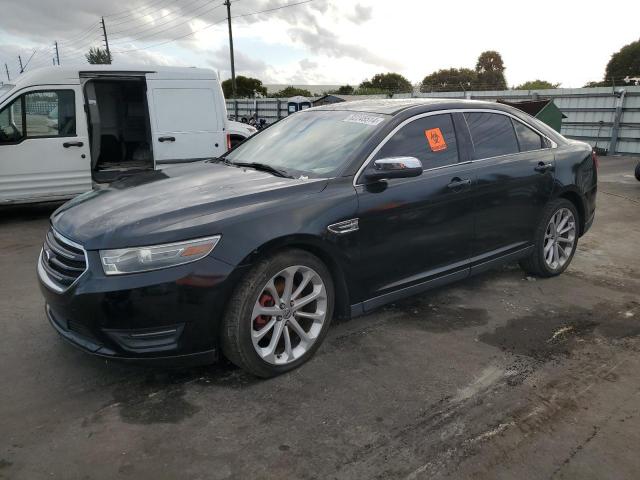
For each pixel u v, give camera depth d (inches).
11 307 163.2
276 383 121.8
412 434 104.1
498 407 114.0
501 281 193.3
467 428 106.4
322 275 128.0
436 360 134.0
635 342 146.3
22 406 111.0
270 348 121.3
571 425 108.3
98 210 122.5
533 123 187.9
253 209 118.1
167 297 106.8
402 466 95.2
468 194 156.4
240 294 114.6
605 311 167.8
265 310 119.1
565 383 124.4
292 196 124.6
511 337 148.0
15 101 272.4
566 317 162.6
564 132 752.3
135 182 145.8
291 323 125.3
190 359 113.4
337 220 127.3
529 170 175.8
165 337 110.3
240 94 2244.1
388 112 151.8
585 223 203.6
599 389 122.1
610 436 105.0
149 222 110.7
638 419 110.9
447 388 121.1
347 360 133.1
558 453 99.7
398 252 141.9
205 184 134.8
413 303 171.3
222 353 123.0
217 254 110.6
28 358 131.2
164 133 312.2
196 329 110.8
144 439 101.0
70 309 109.2
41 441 100.0
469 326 154.8
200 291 108.9
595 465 96.6
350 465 95.1
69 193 294.7
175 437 101.8
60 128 287.0
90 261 107.9
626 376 128.0
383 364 131.4
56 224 125.1
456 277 160.7
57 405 111.7
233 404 113.0
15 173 277.7
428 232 148.0
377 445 100.7
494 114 174.6
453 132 159.5
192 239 108.9
